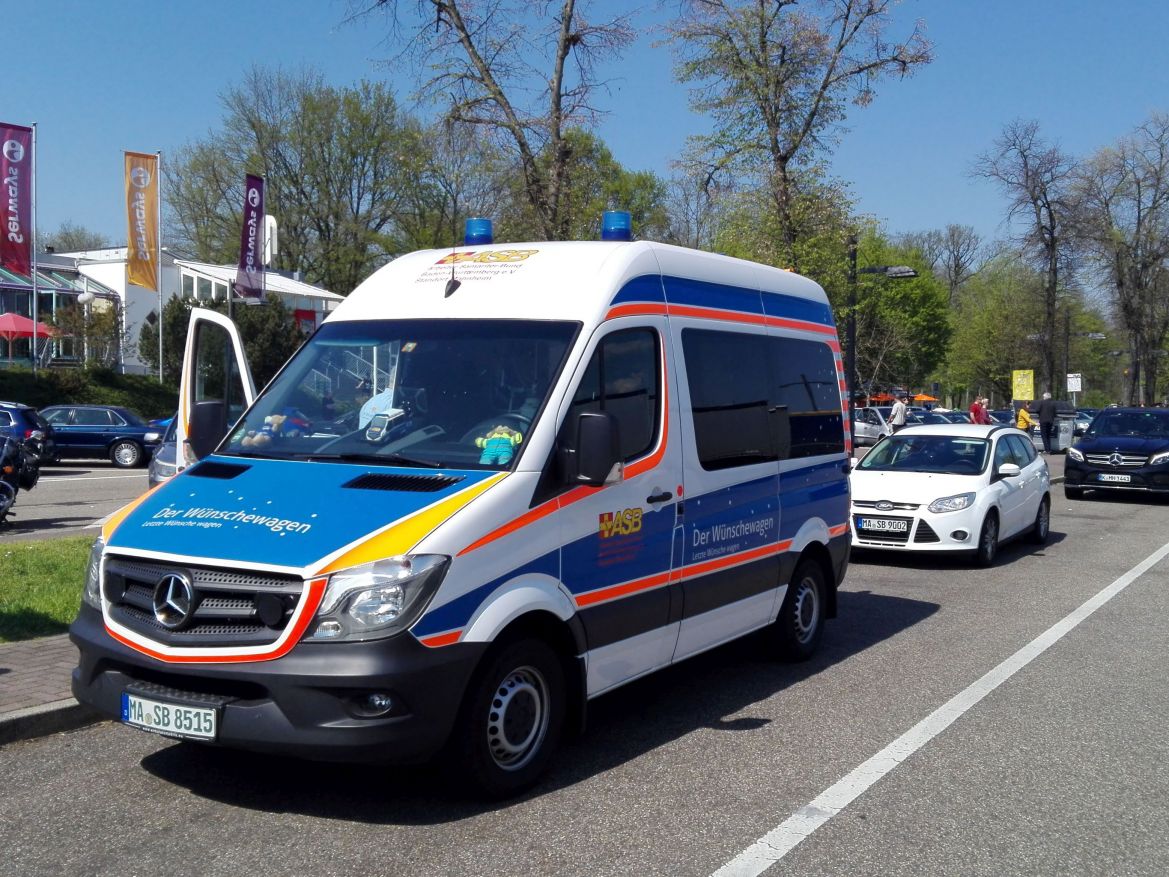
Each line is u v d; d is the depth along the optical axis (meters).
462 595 4.62
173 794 5.00
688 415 6.24
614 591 5.54
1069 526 17.16
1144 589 11.16
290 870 4.22
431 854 4.39
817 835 4.66
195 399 7.16
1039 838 4.68
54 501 18.62
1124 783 5.39
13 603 8.04
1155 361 56.47
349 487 4.94
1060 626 9.26
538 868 4.27
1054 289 44.66
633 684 7.25
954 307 82.50
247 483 5.14
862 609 10.03
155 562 4.72
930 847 4.56
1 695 6.01
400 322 5.93
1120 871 4.36
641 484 5.75
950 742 6.01
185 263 43.72
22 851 4.38
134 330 48.66
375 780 5.21
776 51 20.61
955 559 13.26
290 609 4.42
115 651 4.71
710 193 21.62
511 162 16.98
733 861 4.38
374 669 4.34
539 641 5.06
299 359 6.10
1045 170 42.94
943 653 8.23
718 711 6.60
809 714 6.55
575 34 16.39
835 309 21.83
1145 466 20.45
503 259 6.11
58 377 35.03
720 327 6.75
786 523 7.41
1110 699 6.94
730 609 6.73
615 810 4.91
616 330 5.71
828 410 8.21
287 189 47.12
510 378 5.42
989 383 72.62
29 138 29.39
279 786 5.11
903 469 13.34
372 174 47.00
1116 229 49.72
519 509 4.93
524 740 5.05
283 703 4.37
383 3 16.44
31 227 29.64
